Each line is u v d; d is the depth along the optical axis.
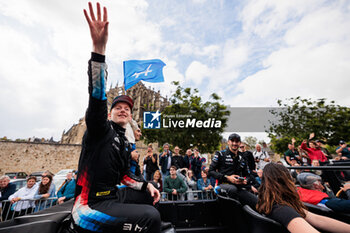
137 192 1.59
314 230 0.99
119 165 1.14
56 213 1.30
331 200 1.71
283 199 1.31
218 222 2.82
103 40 1.07
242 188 2.63
